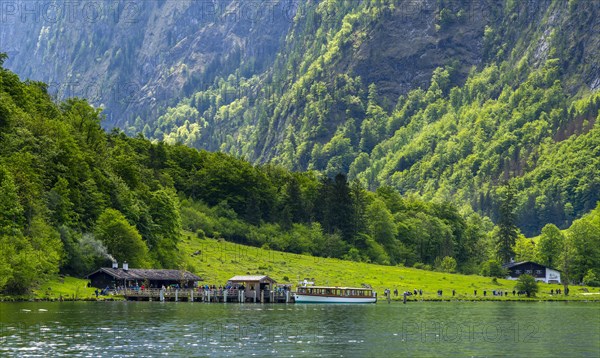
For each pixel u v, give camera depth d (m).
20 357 107.44
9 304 168.00
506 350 119.94
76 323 139.12
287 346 120.50
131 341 121.31
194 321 149.12
